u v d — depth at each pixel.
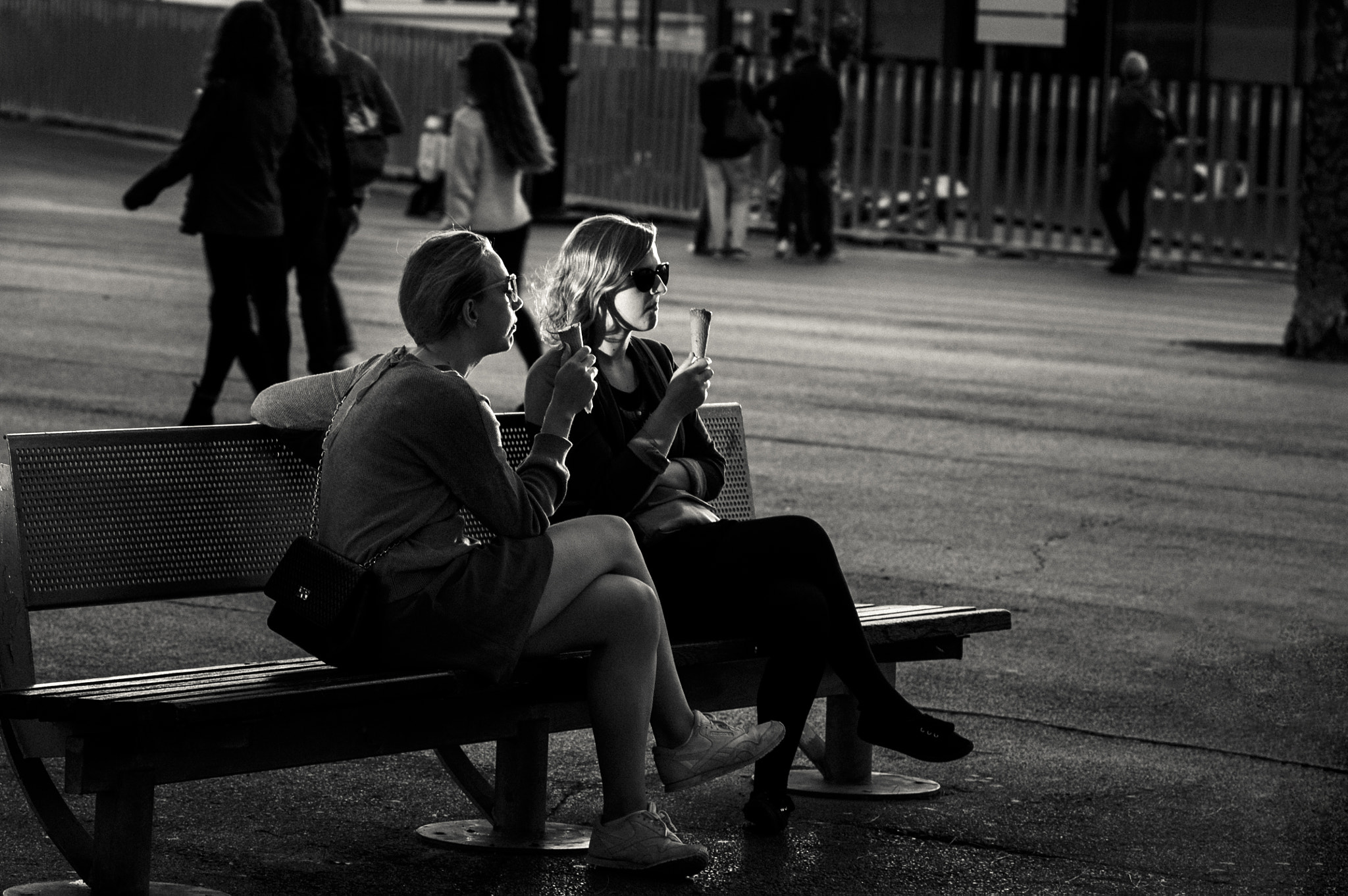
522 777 7.01
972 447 15.78
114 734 5.98
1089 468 15.16
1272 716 9.09
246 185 13.73
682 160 38.25
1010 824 7.50
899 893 6.70
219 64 13.65
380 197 38.31
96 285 22.61
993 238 36.09
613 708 6.59
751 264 30.91
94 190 34.47
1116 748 8.53
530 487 6.61
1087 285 30.80
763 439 15.62
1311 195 22.30
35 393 15.63
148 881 6.16
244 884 6.57
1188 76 37.34
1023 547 12.39
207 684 6.14
